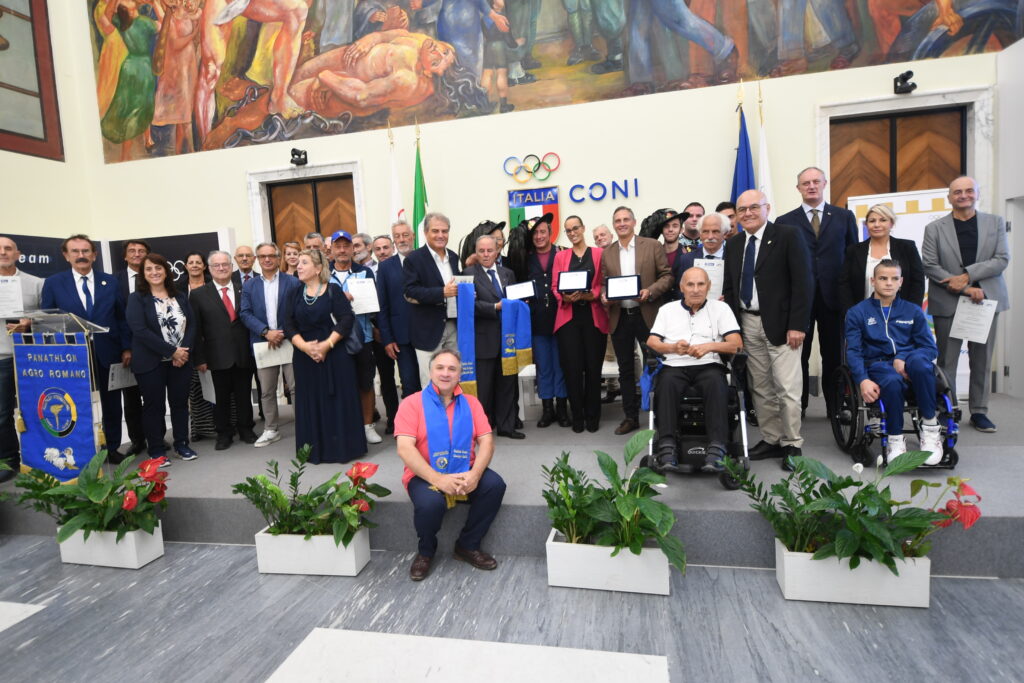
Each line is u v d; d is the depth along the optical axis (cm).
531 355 453
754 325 356
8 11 711
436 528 296
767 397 360
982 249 412
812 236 425
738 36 620
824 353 431
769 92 616
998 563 268
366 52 714
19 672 236
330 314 404
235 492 316
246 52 746
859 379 340
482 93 686
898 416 329
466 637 245
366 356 462
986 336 400
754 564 290
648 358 366
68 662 242
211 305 451
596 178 664
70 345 368
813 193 417
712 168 636
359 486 308
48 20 757
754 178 620
